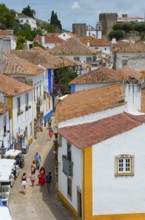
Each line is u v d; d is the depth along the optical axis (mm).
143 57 65062
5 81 42875
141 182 25281
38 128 52656
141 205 25438
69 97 38031
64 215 28000
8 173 29953
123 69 53156
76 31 174750
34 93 50969
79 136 26766
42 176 34094
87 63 85312
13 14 144875
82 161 24906
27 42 112062
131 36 164375
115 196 25172
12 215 27875
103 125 27578
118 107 29500
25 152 43250
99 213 25141
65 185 29219
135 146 25000
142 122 25219
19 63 50625
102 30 188625
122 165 25109
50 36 129250
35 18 182125
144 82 41062
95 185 24906
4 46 57688
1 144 35906
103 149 24750
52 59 66562
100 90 36656
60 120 30641
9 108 38188
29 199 31062
